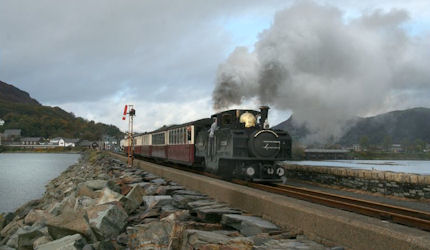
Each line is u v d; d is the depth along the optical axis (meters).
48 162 100.69
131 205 9.04
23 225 11.02
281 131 14.88
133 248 6.00
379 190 12.54
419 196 11.06
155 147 28.72
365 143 108.00
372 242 4.07
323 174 15.40
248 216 6.38
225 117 15.49
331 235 4.69
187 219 7.13
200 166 18.66
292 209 5.51
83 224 6.97
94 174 26.72
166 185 12.70
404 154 105.06
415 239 3.56
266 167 13.99
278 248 4.52
